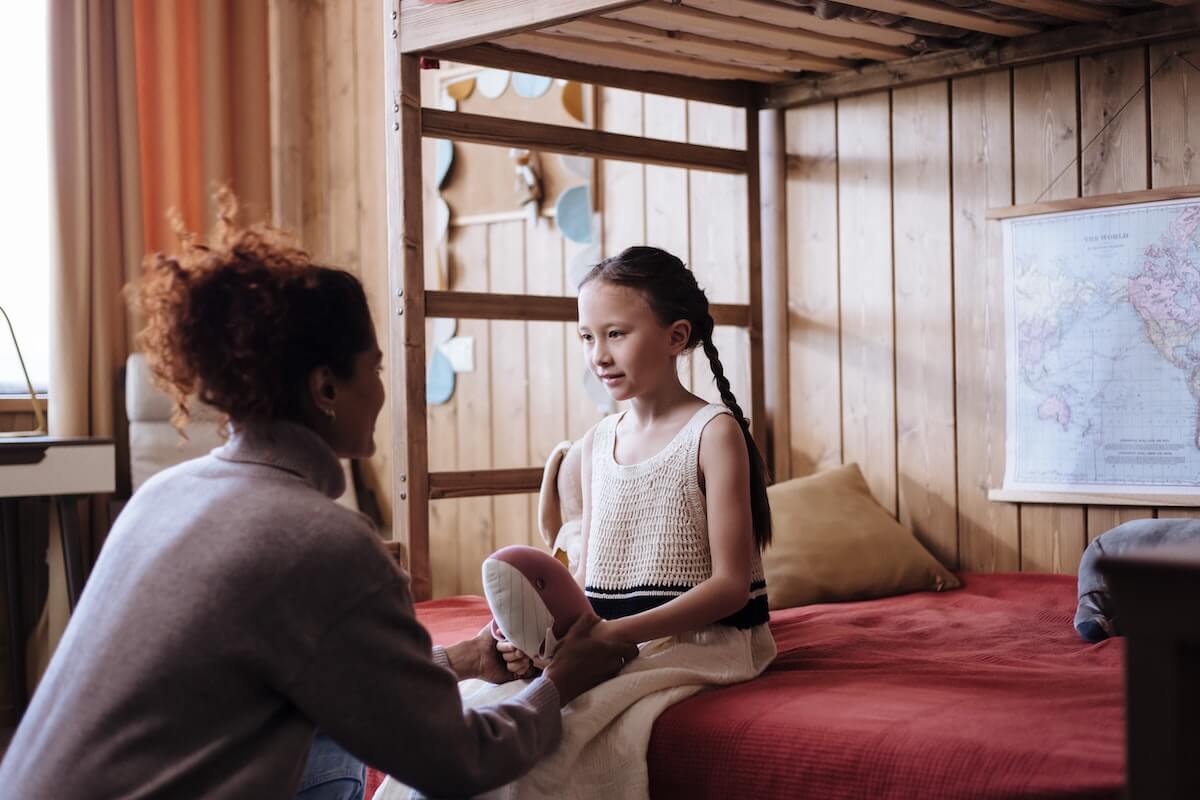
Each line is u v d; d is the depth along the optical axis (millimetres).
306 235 4418
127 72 3930
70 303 3795
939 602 2562
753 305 3271
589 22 2576
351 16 4250
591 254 3623
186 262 1284
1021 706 1526
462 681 1727
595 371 1828
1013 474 2863
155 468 3736
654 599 1726
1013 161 2867
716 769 1517
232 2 4207
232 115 4211
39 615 3812
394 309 2748
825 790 1432
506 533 3896
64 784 1090
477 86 3891
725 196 3340
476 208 3904
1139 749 929
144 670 1112
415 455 2734
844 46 2824
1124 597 938
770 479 3293
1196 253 2584
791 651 1969
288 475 1228
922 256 3029
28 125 4020
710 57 2939
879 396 3113
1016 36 2764
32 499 3812
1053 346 2797
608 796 1565
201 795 1096
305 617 1136
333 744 1460
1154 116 2645
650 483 1759
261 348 1238
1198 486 2592
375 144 4184
